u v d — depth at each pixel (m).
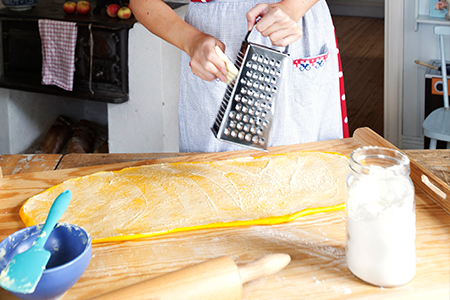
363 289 0.75
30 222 0.95
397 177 0.71
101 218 0.96
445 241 0.86
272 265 0.75
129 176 1.13
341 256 0.83
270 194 1.03
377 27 6.15
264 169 1.15
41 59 2.66
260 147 1.03
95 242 0.89
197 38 1.15
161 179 1.11
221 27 1.34
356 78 4.40
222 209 0.97
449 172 1.16
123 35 2.44
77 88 2.62
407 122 2.82
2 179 1.16
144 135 2.67
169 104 2.61
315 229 0.91
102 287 0.77
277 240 0.88
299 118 1.45
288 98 1.41
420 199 1.01
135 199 1.02
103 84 2.57
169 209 0.98
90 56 2.52
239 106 0.97
